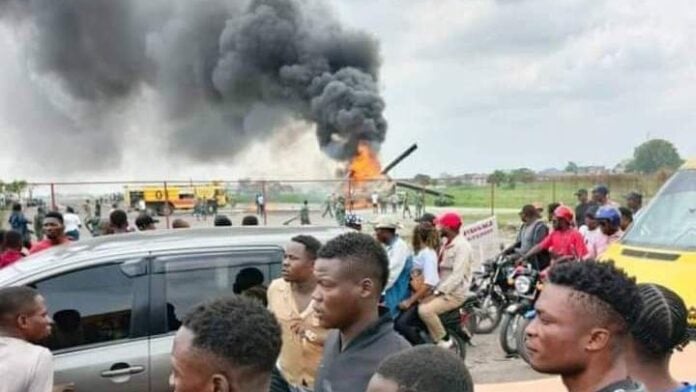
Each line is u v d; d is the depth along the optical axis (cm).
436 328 718
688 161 773
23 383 328
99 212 2011
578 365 166
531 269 898
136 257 490
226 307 163
